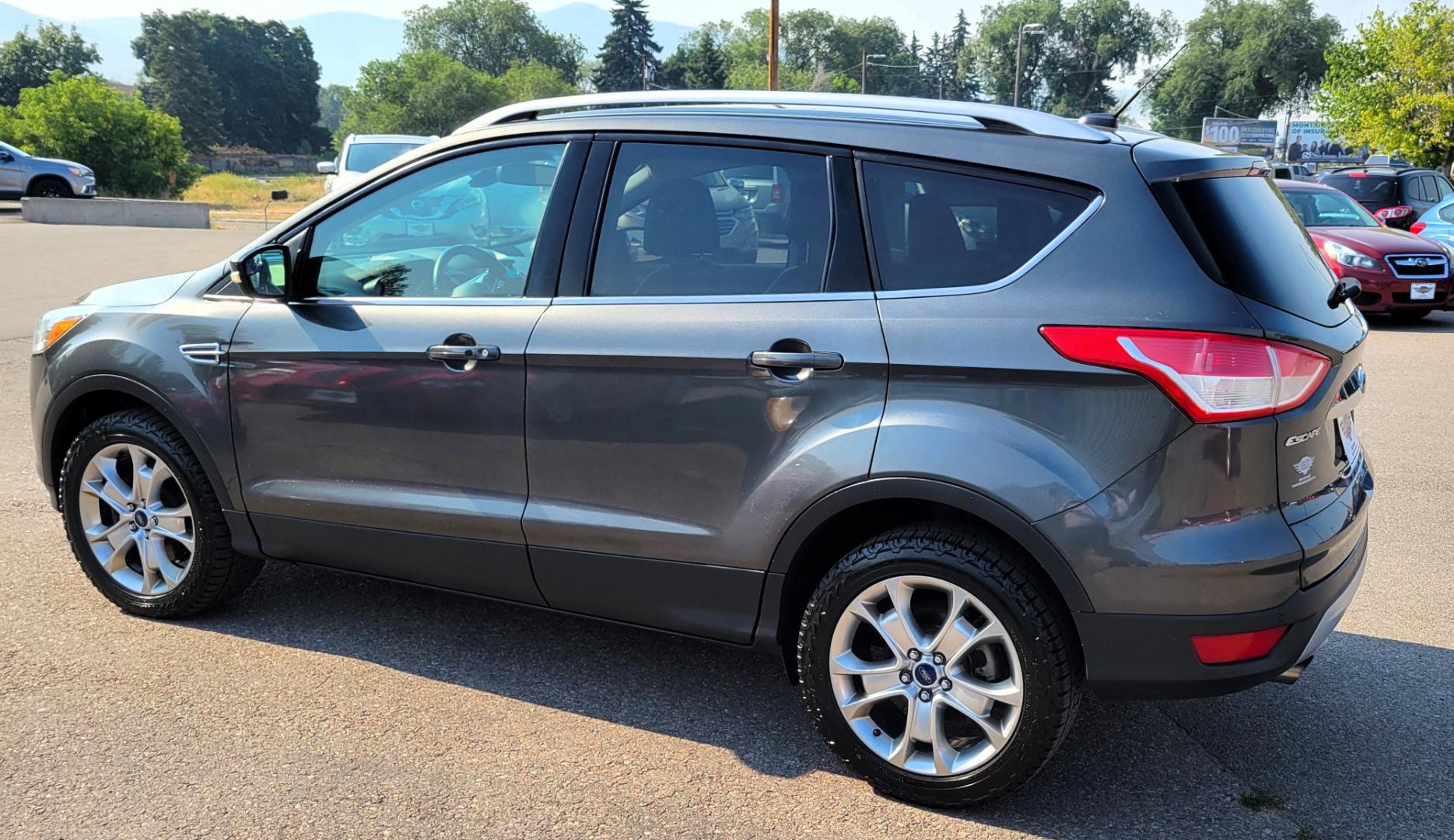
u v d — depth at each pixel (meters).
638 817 2.92
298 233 3.77
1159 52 110.38
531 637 4.05
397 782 3.04
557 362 3.25
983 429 2.75
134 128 41.97
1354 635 4.20
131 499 4.04
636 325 3.16
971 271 2.85
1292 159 77.50
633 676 3.76
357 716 3.41
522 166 3.46
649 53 115.62
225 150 120.19
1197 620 2.67
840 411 2.92
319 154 152.62
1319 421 2.78
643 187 3.26
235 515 3.88
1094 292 2.69
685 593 3.22
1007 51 113.69
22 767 3.05
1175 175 2.74
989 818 2.96
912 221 2.93
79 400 4.14
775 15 23.34
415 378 3.48
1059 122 3.00
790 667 3.23
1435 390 8.91
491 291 3.46
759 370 2.99
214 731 3.28
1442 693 3.72
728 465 3.07
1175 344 2.60
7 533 4.94
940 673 2.91
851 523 3.12
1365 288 12.47
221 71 139.75
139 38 137.88
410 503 3.55
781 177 3.09
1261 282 2.70
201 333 3.85
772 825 2.90
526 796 3.00
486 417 3.39
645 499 3.21
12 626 3.97
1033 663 2.79
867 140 3.01
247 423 3.78
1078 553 2.69
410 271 3.61
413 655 3.87
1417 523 5.55
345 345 3.58
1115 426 2.66
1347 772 3.21
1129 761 3.27
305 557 3.85
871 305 2.91
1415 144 33.62
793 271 3.04
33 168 28.97
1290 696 3.69
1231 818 2.97
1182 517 2.64
